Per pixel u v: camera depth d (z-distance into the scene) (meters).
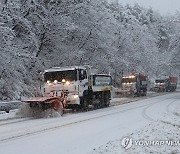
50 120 18.45
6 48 26.22
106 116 20.67
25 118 19.39
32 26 33.81
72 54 38.47
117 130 14.66
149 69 72.88
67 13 38.59
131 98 39.78
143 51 69.31
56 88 22.94
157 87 60.59
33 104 20.30
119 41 56.59
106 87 28.11
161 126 15.40
